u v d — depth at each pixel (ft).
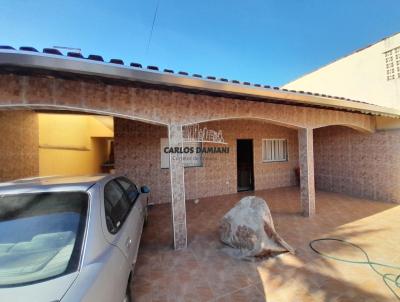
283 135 35.29
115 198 10.14
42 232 6.75
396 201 24.26
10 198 7.59
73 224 6.97
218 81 12.91
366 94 28.07
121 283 7.30
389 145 24.64
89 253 6.34
